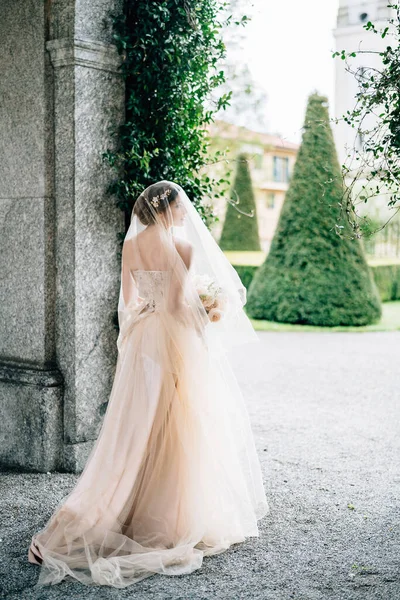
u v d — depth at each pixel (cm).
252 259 1909
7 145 466
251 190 2117
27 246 460
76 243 445
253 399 714
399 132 377
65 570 304
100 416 467
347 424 605
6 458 477
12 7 452
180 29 468
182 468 337
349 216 409
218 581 300
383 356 990
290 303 1395
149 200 349
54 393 454
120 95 464
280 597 283
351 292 1360
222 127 1509
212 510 338
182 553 317
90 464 340
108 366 470
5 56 460
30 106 451
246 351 1048
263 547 338
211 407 347
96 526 322
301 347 1088
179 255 346
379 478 450
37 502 402
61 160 446
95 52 441
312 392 748
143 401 340
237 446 365
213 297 354
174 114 482
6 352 480
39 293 456
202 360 348
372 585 294
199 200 510
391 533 355
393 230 1922
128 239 361
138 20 455
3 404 475
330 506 397
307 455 507
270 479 449
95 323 460
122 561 308
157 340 343
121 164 467
